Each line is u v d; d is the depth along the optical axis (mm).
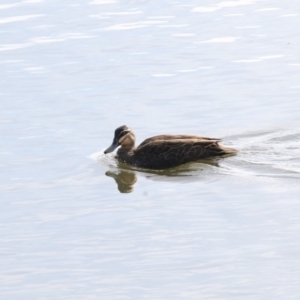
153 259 16078
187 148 20609
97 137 21938
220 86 24828
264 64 26297
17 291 15234
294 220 17203
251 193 18531
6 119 23094
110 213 18031
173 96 24203
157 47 27953
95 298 14859
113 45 28234
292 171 19578
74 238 17031
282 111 23047
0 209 18422
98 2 32812
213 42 28234
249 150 20906
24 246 16828
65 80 25578
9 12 31938
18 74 26219
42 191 19219
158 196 18750
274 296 14703
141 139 21812
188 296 14805
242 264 15734
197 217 17609
